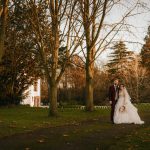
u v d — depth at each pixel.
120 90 25.02
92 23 33.28
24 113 32.59
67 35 29.69
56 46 29.28
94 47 33.97
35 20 29.08
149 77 80.12
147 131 19.19
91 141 15.55
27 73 44.06
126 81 78.44
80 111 34.81
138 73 80.12
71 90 80.06
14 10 35.28
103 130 19.69
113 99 24.91
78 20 30.12
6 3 23.78
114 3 31.61
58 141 15.49
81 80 82.50
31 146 14.21
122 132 18.94
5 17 23.80
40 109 39.50
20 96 45.56
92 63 34.25
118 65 85.12
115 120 24.34
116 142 15.23
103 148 13.90
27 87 45.56
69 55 29.70
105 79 78.12
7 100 44.47
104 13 31.50
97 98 70.69
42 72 44.72
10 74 42.81
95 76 76.50
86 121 25.30
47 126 21.56
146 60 80.06
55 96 28.97
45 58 29.28
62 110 36.62
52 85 29.02
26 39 40.25
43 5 31.91
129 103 24.62
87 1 30.73
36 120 25.38
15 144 14.68
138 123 24.38
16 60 42.09
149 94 75.69
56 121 24.84
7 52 40.97
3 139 16.08
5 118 26.70
